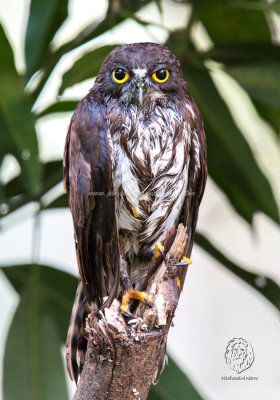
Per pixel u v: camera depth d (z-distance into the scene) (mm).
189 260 5484
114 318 4867
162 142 6469
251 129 10477
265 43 7473
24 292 7164
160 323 4863
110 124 6367
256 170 7516
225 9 8086
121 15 7699
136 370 4801
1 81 6281
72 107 7371
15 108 6254
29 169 6242
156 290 5266
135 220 6703
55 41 8094
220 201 11977
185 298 12742
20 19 10672
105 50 6855
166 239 5527
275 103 7215
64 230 12508
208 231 12203
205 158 6711
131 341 4746
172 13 9992
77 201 6199
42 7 6699
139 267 7066
